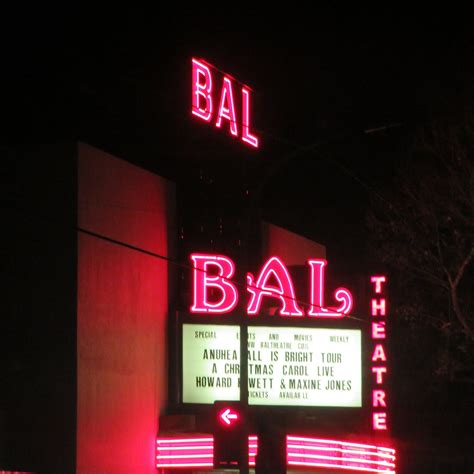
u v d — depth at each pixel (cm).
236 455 2134
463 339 4047
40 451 2445
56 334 2467
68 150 2488
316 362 3058
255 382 2998
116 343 2661
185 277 3064
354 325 3097
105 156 2634
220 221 3195
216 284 3019
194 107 3139
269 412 2983
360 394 3073
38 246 2494
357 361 3088
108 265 2631
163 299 2981
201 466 2858
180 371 2989
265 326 3030
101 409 2562
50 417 2450
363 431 3269
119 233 2705
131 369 2744
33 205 2500
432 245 3962
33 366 2473
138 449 2769
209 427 3044
